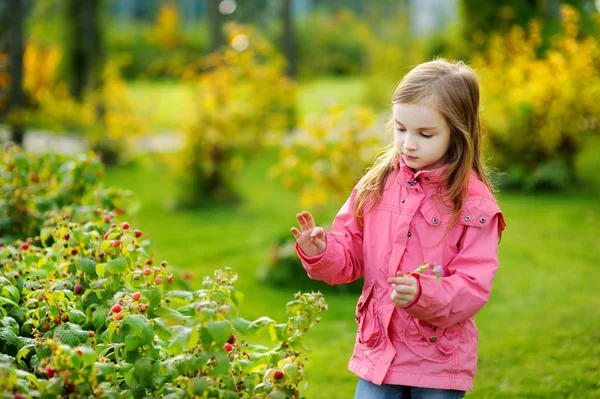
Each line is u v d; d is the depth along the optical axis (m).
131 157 10.34
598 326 4.40
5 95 10.27
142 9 28.31
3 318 2.42
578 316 4.64
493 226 2.29
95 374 2.02
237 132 8.55
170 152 8.96
